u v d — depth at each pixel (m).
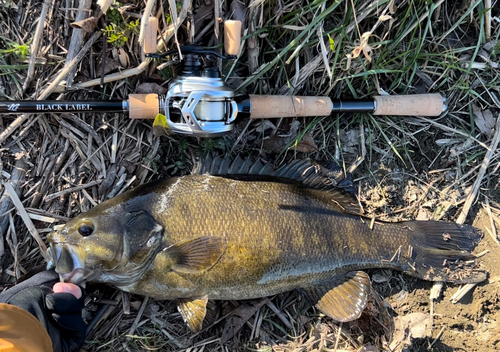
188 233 0.38
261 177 0.41
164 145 0.44
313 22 0.41
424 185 0.47
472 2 0.44
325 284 0.42
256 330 0.45
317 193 0.42
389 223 0.43
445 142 0.47
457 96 0.47
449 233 0.44
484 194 0.47
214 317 0.44
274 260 0.39
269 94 0.44
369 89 0.46
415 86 0.47
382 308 0.44
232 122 0.39
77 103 0.38
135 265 0.37
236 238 0.38
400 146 0.47
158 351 0.43
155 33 0.36
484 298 0.44
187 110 0.36
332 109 0.43
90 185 0.43
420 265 0.43
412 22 0.44
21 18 0.41
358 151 0.47
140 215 0.37
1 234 0.42
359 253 0.42
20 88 0.41
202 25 0.42
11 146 0.42
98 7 0.39
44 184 0.42
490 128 0.47
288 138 0.45
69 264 0.36
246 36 0.41
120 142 0.43
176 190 0.38
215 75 0.37
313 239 0.40
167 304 0.44
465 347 0.44
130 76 0.42
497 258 0.45
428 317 0.45
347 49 0.43
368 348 0.44
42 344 0.32
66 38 0.41
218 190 0.39
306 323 0.45
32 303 0.35
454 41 0.46
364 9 0.42
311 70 0.44
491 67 0.46
